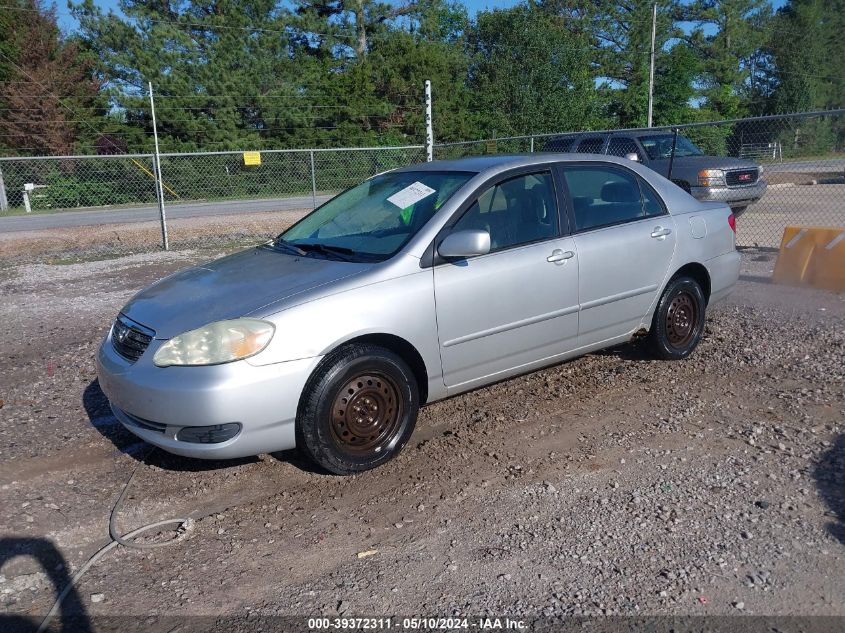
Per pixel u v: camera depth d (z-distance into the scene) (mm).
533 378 5367
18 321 7566
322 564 3172
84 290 9242
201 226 18047
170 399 3516
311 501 3719
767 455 4004
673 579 2959
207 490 3855
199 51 34031
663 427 4438
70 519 3592
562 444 4258
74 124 32469
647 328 5336
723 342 6109
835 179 23141
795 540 3197
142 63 32562
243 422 3539
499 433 4441
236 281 4117
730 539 3223
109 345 4145
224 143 32125
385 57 40125
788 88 55562
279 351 3584
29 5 34094
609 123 39844
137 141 32094
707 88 54688
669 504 3529
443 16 50156
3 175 25953
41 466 4160
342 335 3730
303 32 40344
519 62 36531
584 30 49281
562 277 4617
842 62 59875
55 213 23516
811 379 5164
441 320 4105
